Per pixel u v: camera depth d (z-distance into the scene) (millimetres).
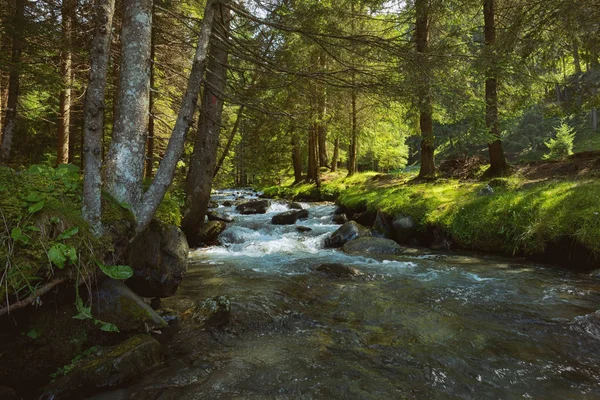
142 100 3758
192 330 3705
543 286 5105
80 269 2812
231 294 4895
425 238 8867
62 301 2957
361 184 16906
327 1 7137
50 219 2727
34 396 2549
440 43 9695
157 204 3756
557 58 8883
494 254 7359
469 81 6441
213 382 2760
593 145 33156
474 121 6363
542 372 2895
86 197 3074
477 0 10156
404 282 5488
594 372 2879
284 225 11766
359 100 17031
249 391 2650
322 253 8047
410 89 5430
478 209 7945
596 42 7809
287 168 28875
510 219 7176
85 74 11945
